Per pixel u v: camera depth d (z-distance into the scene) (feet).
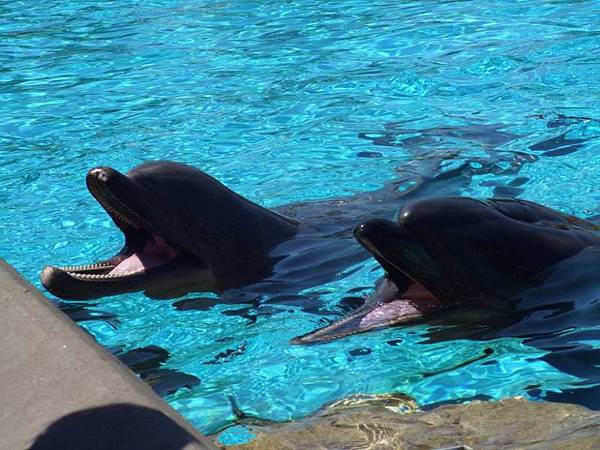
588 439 14.74
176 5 52.47
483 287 19.89
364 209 26.71
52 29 48.75
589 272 20.43
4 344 16.28
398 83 38.32
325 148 32.50
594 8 46.16
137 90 39.04
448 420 15.97
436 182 28.86
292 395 17.54
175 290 22.25
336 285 22.45
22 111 37.27
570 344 18.63
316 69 40.55
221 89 38.70
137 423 13.64
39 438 13.80
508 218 20.81
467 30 44.32
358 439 15.49
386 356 18.71
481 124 33.86
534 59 39.88
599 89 36.35
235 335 20.25
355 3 50.52
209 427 16.56
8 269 18.58
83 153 32.86
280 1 51.88
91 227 27.20
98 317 21.21
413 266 19.51
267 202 28.19
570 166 29.71
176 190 22.98
